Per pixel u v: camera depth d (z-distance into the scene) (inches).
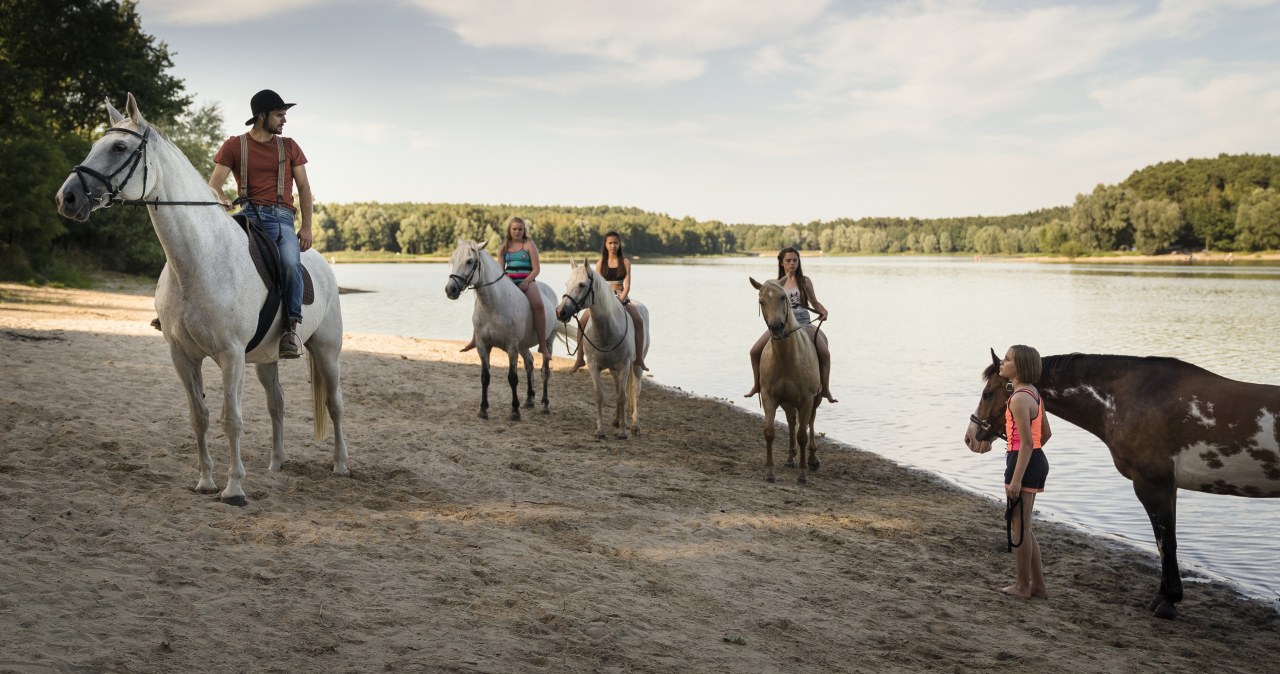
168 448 316.8
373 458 348.5
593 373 460.1
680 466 408.2
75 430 321.1
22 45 1740.9
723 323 1456.7
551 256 7303.2
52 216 1497.3
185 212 238.5
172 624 168.7
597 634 190.1
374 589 201.5
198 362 260.8
